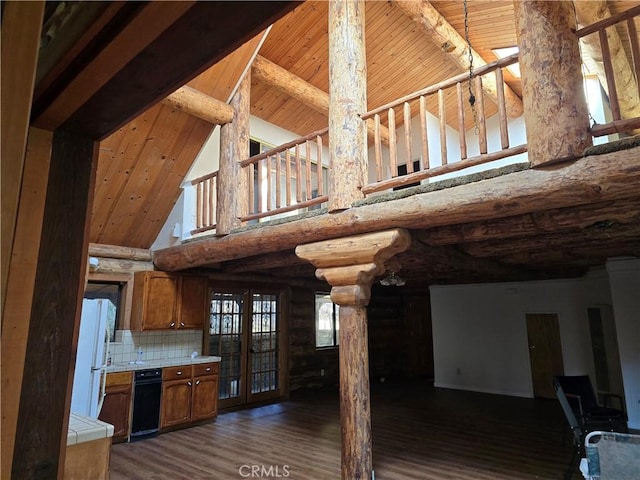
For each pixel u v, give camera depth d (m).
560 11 2.60
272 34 6.16
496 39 6.48
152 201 5.52
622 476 2.22
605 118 6.62
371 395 7.88
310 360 8.28
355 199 3.64
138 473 3.94
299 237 4.02
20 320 1.18
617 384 6.50
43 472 1.20
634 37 2.37
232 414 6.37
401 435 5.23
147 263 5.90
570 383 4.82
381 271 3.68
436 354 8.95
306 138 4.21
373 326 9.90
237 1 0.83
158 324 5.69
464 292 8.66
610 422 4.32
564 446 4.72
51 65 0.98
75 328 1.30
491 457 4.39
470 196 2.92
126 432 4.99
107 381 4.90
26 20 0.76
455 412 6.47
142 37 0.89
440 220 3.16
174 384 5.54
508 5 5.59
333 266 3.79
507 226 3.40
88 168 1.35
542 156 2.58
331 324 9.07
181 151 5.17
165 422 5.36
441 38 6.00
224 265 6.26
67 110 1.17
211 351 6.59
